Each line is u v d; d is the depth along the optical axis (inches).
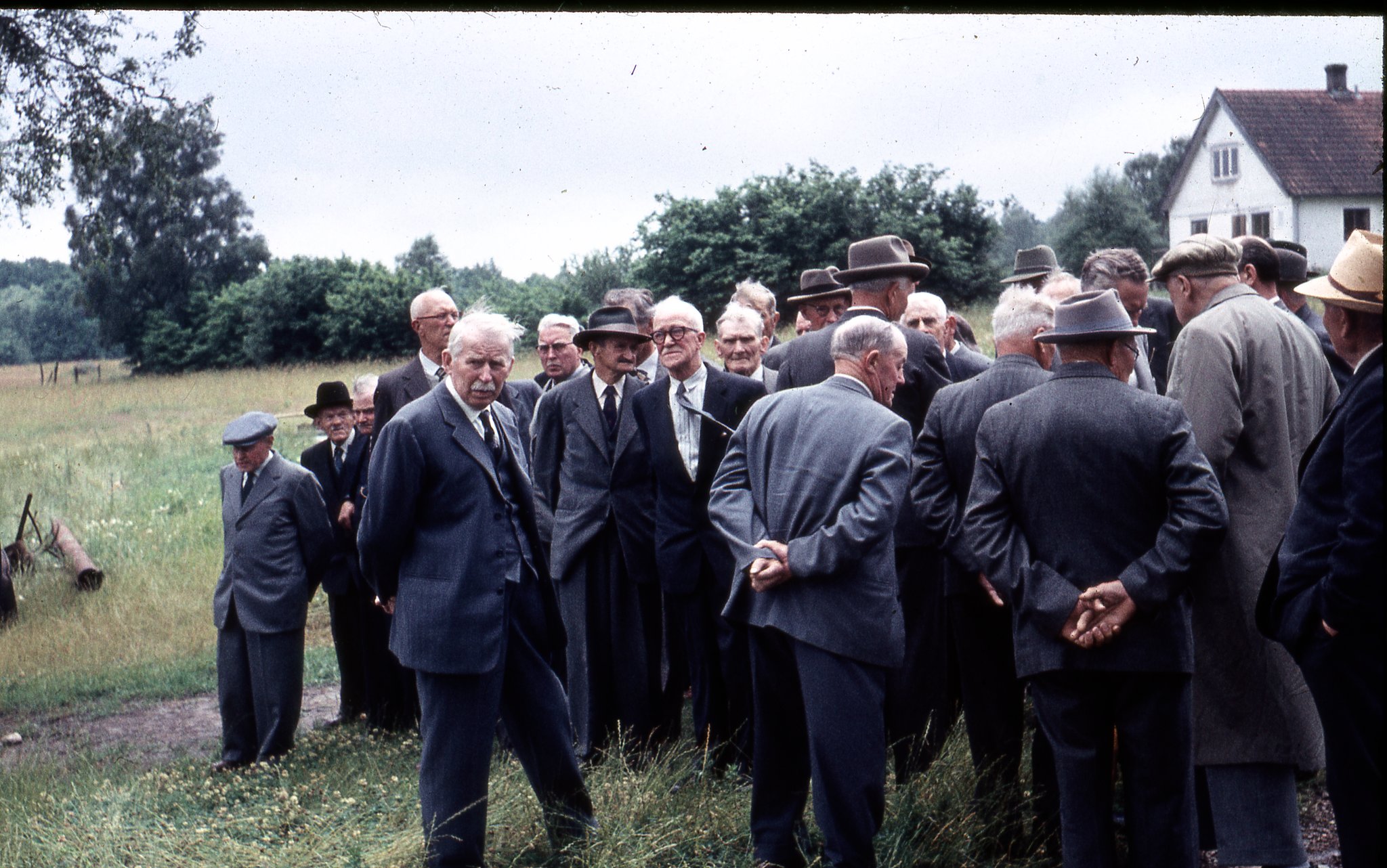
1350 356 126.0
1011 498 142.3
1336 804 119.2
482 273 1653.5
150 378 1482.5
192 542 460.1
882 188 1222.9
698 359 201.9
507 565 162.6
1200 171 638.5
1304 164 519.2
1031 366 161.9
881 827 160.1
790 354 207.3
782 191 1224.2
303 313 1571.1
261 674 229.5
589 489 212.2
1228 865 148.1
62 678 317.4
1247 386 148.3
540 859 169.5
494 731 162.1
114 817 186.9
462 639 156.7
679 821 170.1
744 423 165.0
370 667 242.8
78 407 1066.7
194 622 365.1
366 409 253.3
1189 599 139.2
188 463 657.6
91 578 407.5
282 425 769.6
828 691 148.4
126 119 402.3
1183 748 134.6
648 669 209.2
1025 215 1316.4
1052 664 136.3
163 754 251.6
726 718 199.3
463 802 158.4
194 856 171.3
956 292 1194.6
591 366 247.4
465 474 160.1
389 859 159.2
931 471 166.2
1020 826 161.3
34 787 212.7
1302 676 146.9
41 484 570.6
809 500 151.7
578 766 172.1
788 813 158.4
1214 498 130.4
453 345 161.3
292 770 215.2
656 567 206.7
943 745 182.1
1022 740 171.8
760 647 157.4
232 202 1894.7
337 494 256.8
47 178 406.0
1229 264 157.0
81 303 1907.0
